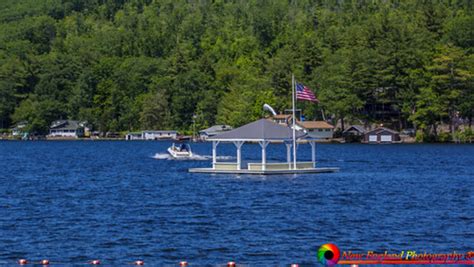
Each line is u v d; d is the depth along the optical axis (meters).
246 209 164.88
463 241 127.19
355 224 143.50
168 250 121.12
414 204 173.12
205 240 128.50
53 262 114.44
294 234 133.50
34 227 142.25
